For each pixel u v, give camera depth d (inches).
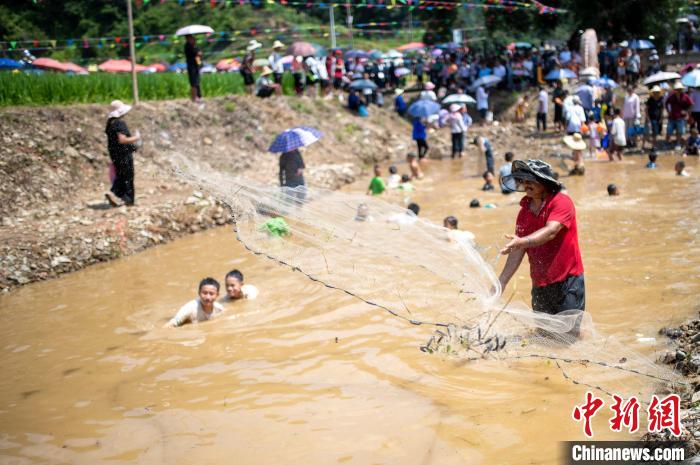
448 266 244.7
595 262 336.5
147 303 327.3
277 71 930.7
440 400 199.6
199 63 764.0
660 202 483.8
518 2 1138.0
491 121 1064.8
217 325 284.7
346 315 285.4
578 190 563.8
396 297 233.0
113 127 483.5
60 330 295.7
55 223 452.8
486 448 170.6
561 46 1307.8
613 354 217.2
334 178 683.4
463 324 229.0
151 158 620.7
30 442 193.2
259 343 260.4
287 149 503.8
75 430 199.2
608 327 246.2
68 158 553.6
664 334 235.5
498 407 192.1
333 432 185.3
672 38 1241.4
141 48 1588.3
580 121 785.6
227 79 901.2
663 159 721.6
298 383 220.2
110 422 202.7
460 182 666.8
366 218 296.7
